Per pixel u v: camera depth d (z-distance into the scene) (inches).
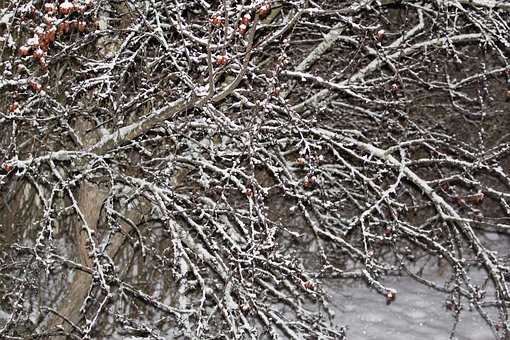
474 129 338.0
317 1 235.6
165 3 180.2
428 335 283.0
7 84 183.6
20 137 244.1
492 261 234.8
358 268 330.0
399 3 250.8
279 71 195.6
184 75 180.7
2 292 258.5
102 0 181.9
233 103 218.2
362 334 282.8
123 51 203.9
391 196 283.0
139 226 255.9
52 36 157.9
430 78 292.8
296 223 303.3
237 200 258.5
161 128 214.7
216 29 170.2
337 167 264.1
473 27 272.8
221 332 213.2
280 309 280.8
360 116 280.8
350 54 243.6
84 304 212.2
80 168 217.0
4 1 210.4
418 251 365.4
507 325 227.8
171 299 262.7
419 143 239.8
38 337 243.3
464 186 321.1
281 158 235.0
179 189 232.4
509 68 222.8
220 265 216.7
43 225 209.9
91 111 213.5
